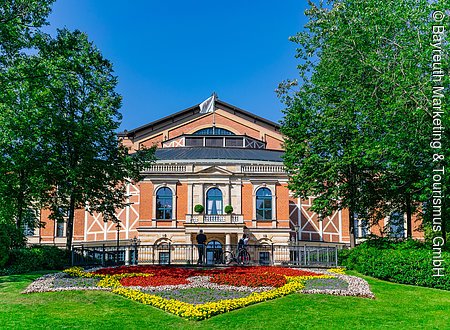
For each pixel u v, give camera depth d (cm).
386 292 1709
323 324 1262
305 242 4597
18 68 2230
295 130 2830
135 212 4703
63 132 2636
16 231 2505
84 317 1310
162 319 1292
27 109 2453
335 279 1902
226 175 4291
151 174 4284
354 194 2667
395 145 2092
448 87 2048
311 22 2772
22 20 2281
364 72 2438
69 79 2581
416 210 2719
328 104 2667
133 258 2784
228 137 5647
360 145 2427
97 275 1927
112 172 2797
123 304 1459
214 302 1425
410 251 2000
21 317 1302
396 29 2216
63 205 2881
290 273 2045
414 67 2052
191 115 6394
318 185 2750
